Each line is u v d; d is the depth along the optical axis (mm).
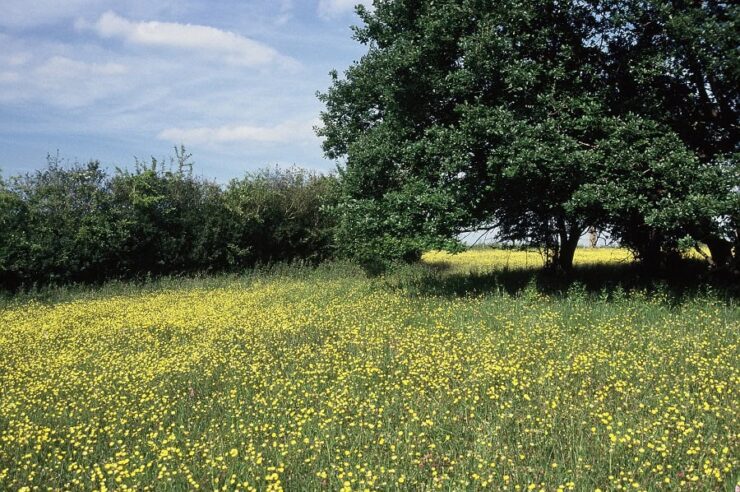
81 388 8922
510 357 8859
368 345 10195
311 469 5914
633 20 12898
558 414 6672
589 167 12516
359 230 15867
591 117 12586
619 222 15242
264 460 6113
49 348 11930
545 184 13859
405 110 15141
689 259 16859
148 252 22984
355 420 7020
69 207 21641
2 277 20359
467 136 12992
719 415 6344
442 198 13352
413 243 15375
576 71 13453
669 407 6480
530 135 12477
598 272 18281
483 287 16219
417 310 13414
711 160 13602
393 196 14320
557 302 13320
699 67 12664
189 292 19953
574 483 5133
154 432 7039
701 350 8867
